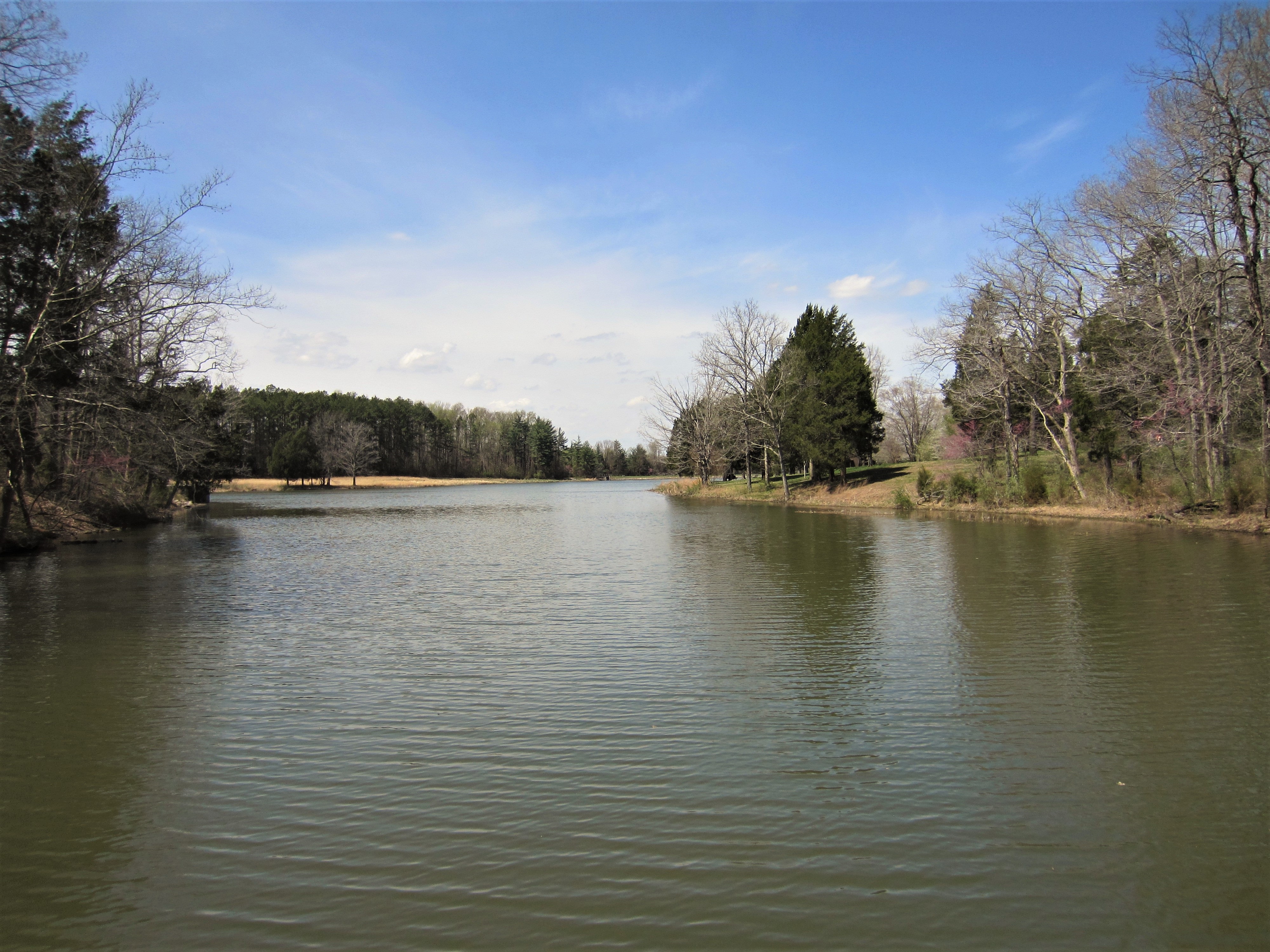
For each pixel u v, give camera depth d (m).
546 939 4.72
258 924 4.93
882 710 8.81
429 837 6.00
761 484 67.75
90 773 7.34
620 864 5.56
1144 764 7.21
